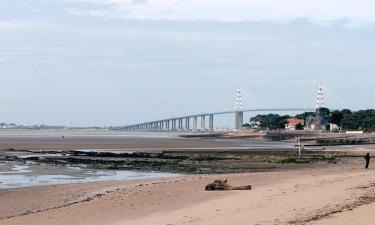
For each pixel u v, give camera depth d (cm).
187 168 6450
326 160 7506
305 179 3912
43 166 6750
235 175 4684
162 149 12162
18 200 3578
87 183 4388
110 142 17812
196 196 3158
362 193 2680
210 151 10594
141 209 2784
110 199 3222
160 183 4059
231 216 2200
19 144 15288
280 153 9456
